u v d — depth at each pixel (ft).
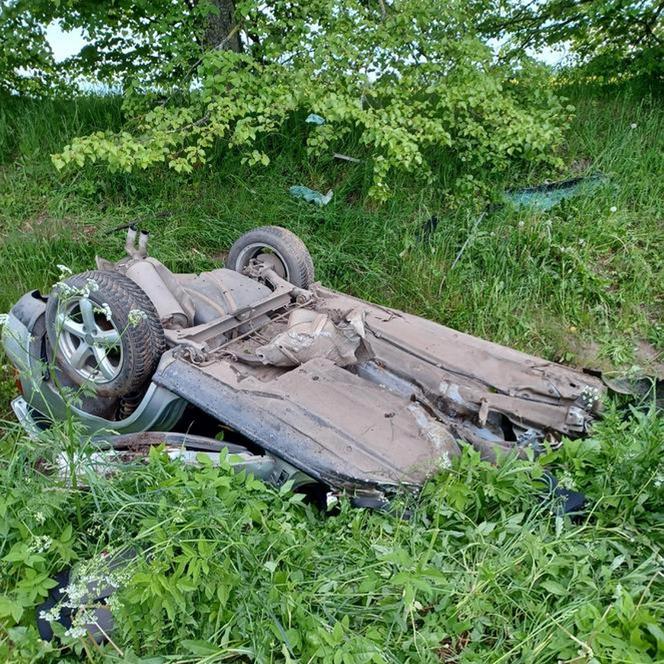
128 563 7.77
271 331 13.21
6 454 9.48
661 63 27.55
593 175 22.49
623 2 23.44
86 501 8.77
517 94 22.31
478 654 7.41
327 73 19.06
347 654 6.86
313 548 8.54
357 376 11.60
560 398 11.44
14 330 13.23
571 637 6.83
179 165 18.31
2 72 26.63
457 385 11.65
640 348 17.37
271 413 10.32
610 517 9.23
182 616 7.47
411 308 18.58
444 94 19.48
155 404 11.52
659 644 6.63
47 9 22.79
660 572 7.98
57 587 7.95
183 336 11.85
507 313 17.72
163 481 8.87
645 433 10.05
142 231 14.75
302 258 15.12
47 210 22.77
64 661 7.27
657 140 23.66
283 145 24.44
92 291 11.25
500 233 20.01
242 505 9.02
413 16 19.13
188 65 21.88
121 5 22.89
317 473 9.51
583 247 19.60
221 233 21.34
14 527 8.36
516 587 7.99
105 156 17.92
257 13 20.90
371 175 22.53
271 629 7.25
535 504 9.27
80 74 26.48
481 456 10.66
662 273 18.98
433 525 9.04
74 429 9.60
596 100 27.99
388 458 9.61
